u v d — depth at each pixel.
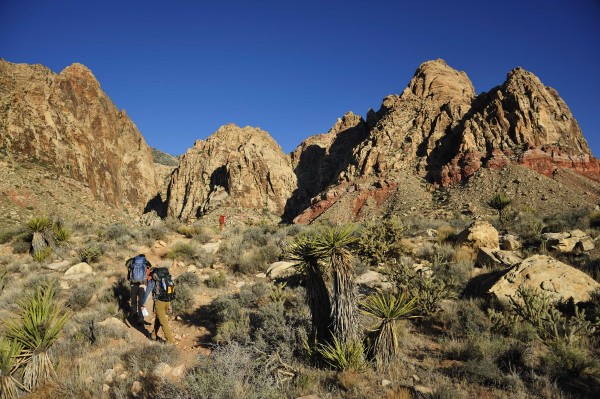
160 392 4.95
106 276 11.78
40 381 5.30
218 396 4.40
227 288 10.68
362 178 90.06
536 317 6.54
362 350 5.48
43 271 12.30
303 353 6.02
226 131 150.62
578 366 5.22
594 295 7.27
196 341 7.43
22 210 52.00
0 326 7.54
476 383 5.00
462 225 19.61
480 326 6.80
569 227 14.70
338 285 5.79
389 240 12.36
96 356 6.45
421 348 6.36
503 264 10.26
